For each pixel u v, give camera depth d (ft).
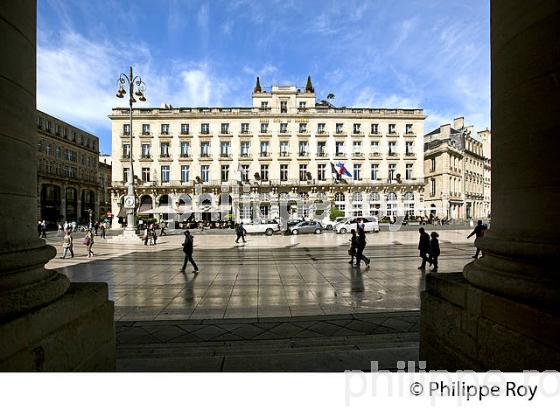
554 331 6.13
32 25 8.34
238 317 18.33
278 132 140.56
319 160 141.79
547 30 7.06
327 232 98.02
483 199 201.05
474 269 8.75
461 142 174.70
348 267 36.11
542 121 7.17
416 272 32.78
